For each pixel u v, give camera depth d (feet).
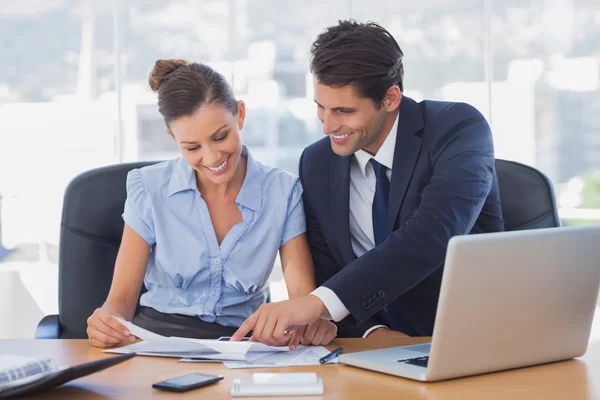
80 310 6.91
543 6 10.45
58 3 10.36
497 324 4.10
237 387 3.83
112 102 10.46
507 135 10.55
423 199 5.82
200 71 5.96
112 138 10.47
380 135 6.24
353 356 4.52
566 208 10.71
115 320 5.15
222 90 5.94
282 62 10.52
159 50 10.44
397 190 6.18
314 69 5.83
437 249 5.35
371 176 6.42
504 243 4.00
